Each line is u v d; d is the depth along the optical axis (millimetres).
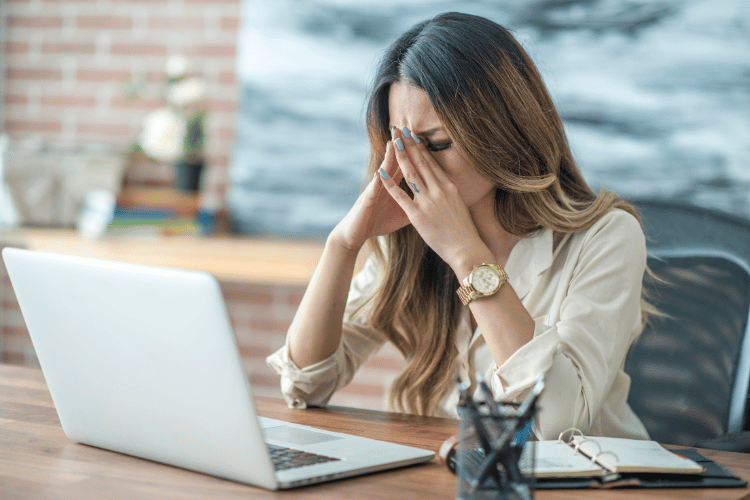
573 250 1284
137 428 865
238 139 2943
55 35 3188
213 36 2979
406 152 1197
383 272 1415
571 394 1047
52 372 922
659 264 1553
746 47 2359
